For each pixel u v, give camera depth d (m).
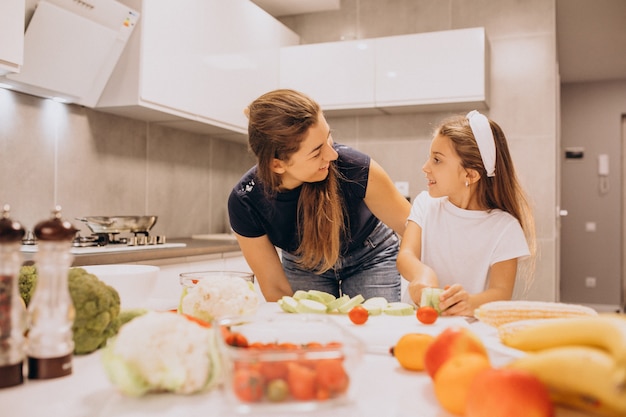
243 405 0.58
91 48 2.44
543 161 3.46
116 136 2.99
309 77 3.70
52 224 0.70
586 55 5.77
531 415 0.53
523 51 3.53
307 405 0.59
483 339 0.87
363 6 3.96
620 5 4.38
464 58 3.33
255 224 1.63
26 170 2.49
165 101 2.77
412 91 3.44
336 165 1.58
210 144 3.83
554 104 3.46
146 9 2.61
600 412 0.59
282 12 4.10
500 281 1.57
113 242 2.66
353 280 1.84
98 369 0.76
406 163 3.77
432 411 0.62
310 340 0.76
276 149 1.36
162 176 3.36
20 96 2.46
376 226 1.82
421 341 0.77
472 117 1.64
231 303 0.99
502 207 1.66
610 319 0.63
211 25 3.09
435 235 1.70
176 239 3.38
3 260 0.68
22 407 0.62
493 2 3.61
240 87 3.38
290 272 1.85
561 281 6.96
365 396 0.66
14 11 1.99
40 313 0.71
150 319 0.67
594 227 6.85
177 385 0.64
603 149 6.82
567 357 0.58
